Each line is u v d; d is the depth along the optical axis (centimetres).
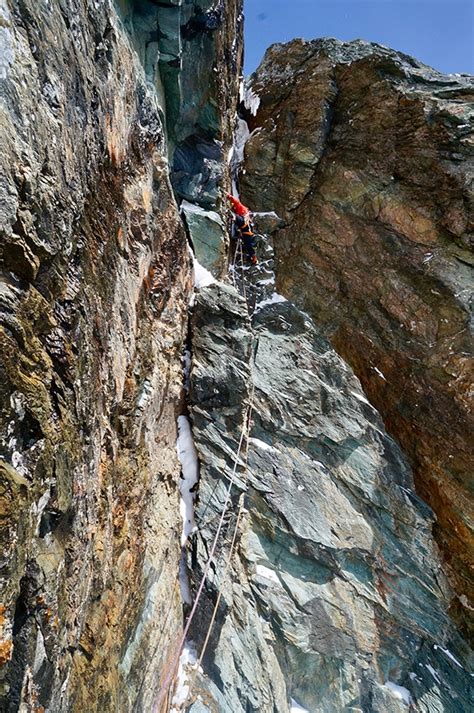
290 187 1005
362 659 699
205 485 586
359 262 927
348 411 846
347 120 992
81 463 276
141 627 411
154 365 486
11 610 181
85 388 281
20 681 197
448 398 820
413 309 870
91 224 303
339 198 957
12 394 190
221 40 741
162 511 505
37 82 217
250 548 676
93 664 299
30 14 212
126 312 393
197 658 522
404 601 770
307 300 946
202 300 665
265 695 563
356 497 798
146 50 498
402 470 852
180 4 467
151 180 486
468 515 796
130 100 412
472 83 951
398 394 872
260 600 642
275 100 1122
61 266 245
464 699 739
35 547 216
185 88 659
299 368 853
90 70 300
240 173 1076
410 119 919
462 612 795
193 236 748
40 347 221
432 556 814
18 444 197
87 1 296
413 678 734
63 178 246
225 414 624
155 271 509
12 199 188
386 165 930
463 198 850
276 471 741
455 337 829
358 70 999
